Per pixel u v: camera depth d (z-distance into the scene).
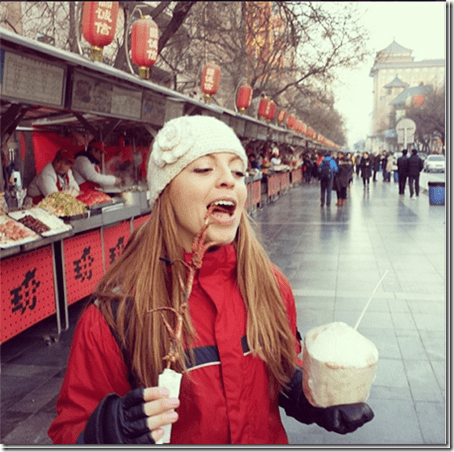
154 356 1.15
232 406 1.15
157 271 1.22
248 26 13.71
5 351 4.36
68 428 1.12
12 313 4.01
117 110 5.77
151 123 7.00
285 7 12.95
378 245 8.84
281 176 20.55
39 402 3.42
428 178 26.58
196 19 12.86
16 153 7.09
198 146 1.19
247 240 1.31
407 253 8.09
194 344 1.18
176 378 1.01
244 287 1.27
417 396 3.35
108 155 8.67
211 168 1.21
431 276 6.55
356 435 2.95
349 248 8.66
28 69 3.96
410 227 10.78
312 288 6.14
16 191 5.71
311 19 13.53
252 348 1.20
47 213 4.67
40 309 4.43
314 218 12.88
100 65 4.59
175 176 1.22
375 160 28.48
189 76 14.12
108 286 1.25
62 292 4.83
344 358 1.05
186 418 1.15
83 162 6.83
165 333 1.17
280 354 1.29
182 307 1.10
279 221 12.55
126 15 8.18
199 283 1.24
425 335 4.41
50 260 4.61
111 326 1.18
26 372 3.92
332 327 1.13
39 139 7.36
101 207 5.76
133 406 0.99
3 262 3.89
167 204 1.26
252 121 13.75
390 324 4.72
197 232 1.23
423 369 3.75
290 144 27.22
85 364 1.18
